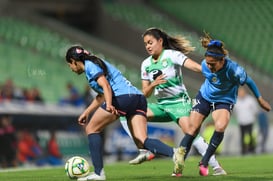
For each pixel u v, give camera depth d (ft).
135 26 294.25
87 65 75.61
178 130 191.42
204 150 89.97
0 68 248.93
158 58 86.38
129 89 78.13
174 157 78.33
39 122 169.58
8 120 161.99
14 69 251.60
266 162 133.49
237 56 289.74
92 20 309.83
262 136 206.39
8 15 290.56
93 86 77.15
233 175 86.79
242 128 195.21
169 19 318.45
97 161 77.77
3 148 159.53
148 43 86.07
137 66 279.90
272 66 281.13
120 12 312.50
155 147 78.38
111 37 300.81
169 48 87.04
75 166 81.66
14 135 162.71
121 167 117.50
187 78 275.59
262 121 205.98
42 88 241.14
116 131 180.96
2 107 162.61
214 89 82.84
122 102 77.30
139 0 330.75
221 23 313.73
